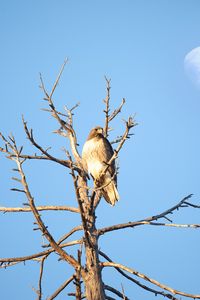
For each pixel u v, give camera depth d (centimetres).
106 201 2088
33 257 1669
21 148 1527
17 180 1524
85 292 1611
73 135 1964
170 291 1548
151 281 1571
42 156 1764
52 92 1869
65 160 1848
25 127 1667
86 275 1620
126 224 1731
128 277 1681
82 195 1833
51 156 1777
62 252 1541
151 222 1712
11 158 1537
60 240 1702
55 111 1900
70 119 1969
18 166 1524
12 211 1773
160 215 1783
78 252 1342
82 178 1877
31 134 1680
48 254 1695
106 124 1730
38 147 1709
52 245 1540
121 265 1614
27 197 1520
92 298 1588
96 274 1623
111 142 2059
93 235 1706
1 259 1664
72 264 1538
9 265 1692
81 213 1551
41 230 1526
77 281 1330
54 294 1627
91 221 1722
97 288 1602
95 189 1611
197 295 1524
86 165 1994
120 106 1728
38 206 1766
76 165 1894
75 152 1928
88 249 1653
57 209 1762
